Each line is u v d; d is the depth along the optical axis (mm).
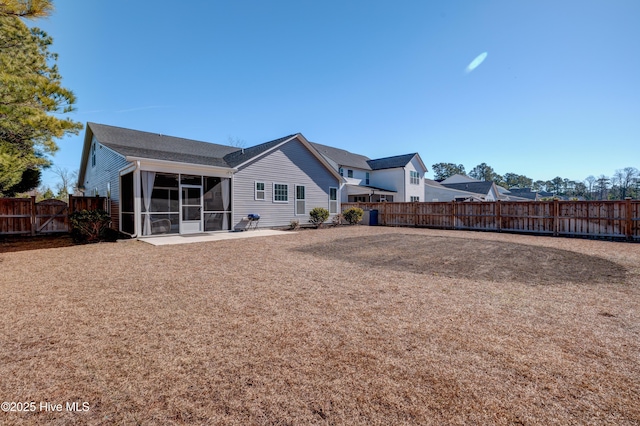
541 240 10078
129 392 1925
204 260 6379
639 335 2762
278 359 2344
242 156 14320
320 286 4438
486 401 1814
